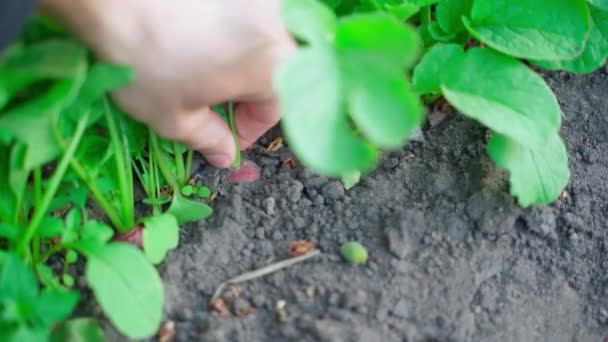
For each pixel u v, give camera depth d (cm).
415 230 68
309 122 55
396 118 55
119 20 60
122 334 64
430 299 66
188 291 66
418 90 68
